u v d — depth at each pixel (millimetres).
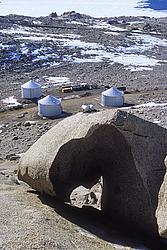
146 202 13391
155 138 13945
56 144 14320
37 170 14617
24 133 40938
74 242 11883
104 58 75750
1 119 46312
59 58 73750
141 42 92250
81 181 15625
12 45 78125
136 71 68188
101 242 12500
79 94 55812
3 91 56906
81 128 13914
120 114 13516
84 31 102688
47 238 11438
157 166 13688
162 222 12328
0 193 15305
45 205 14578
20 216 12977
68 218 13969
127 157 13953
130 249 12359
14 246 10758
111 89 51469
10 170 23969
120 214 14352
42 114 47438
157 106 49406
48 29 103438
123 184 14156
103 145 14367
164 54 81688
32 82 54781
